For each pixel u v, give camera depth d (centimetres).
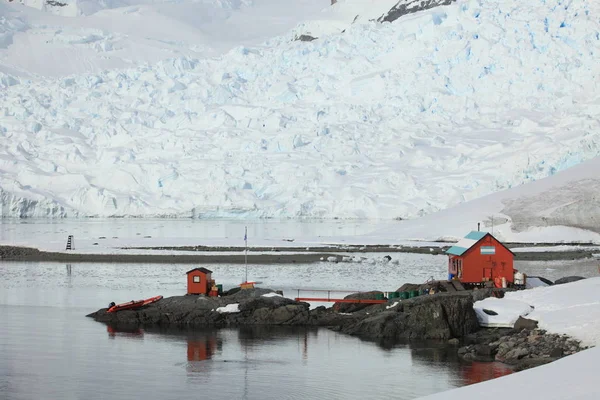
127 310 5294
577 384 2644
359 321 4872
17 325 5059
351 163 15312
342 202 14300
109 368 4000
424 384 3672
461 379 3738
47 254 9231
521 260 8375
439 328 4575
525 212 10088
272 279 7050
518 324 4400
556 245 9400
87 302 5959
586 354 3111
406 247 9500
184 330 4897
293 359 4147
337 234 11412
